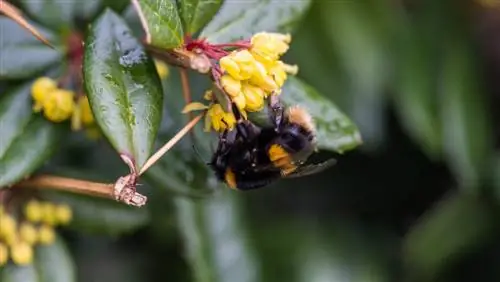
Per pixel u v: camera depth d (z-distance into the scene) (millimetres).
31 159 360
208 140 370
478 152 481
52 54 369
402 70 479
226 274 451
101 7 372
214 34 349
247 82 335
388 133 496
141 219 400
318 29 466
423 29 486
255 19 356
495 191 481
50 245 388
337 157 500
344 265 492
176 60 344
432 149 478
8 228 378
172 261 488
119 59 344
